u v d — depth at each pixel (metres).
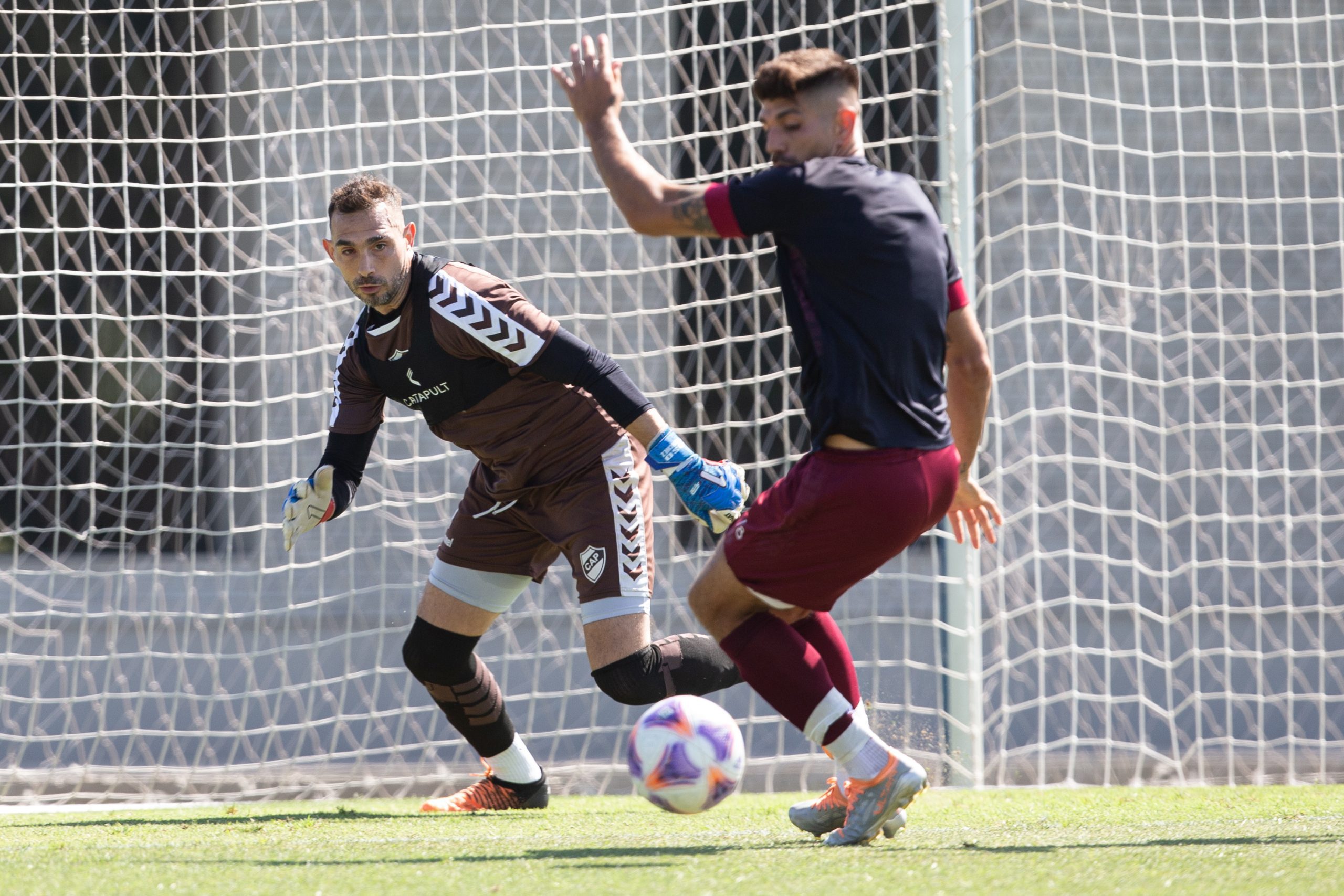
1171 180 26.69
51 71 24.06
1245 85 26.78
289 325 25.88
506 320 12.13
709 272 25.94
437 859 9.19
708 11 25.08
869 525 8.74
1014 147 26.14
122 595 27.27
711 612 9.53
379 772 21.80
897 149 25.06
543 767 21.28
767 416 26.03
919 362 8.80
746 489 11.52
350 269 12.22
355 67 25.58
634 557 12.99
